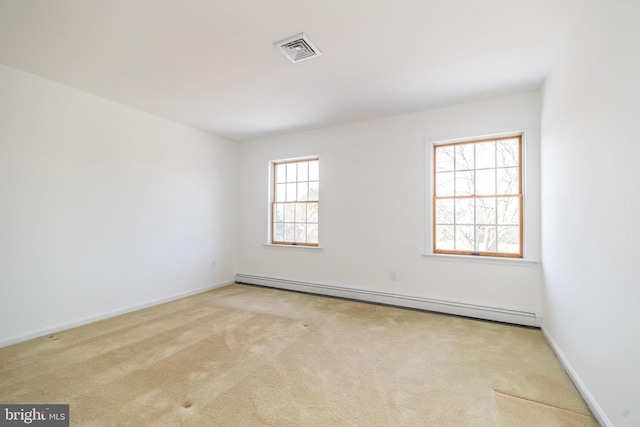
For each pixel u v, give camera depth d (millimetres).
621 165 1388
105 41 2111
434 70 2541
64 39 2084
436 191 3488
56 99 2768
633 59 1287
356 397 1735
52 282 2730
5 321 2443
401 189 3604
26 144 2576
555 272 2381
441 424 1506
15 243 2510
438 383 1885
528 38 2082
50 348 2383
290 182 4586
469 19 1880
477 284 3168
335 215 4047
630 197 1311
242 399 1714
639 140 1245
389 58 2346
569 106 2051
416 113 3520
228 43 2139
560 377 1967
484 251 3221
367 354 2293
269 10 1788
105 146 3152
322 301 3797
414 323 2984
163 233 3758
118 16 1833
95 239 3061
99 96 3090
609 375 1468
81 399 1700
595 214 1654
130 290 3371
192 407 1636
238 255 4906
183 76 2654
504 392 1790
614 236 1447
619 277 1396
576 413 1607
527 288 2938
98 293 3074
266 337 2621
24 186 2564
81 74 2615
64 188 2826
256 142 4773
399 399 1716
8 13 1789
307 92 2988
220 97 3113
